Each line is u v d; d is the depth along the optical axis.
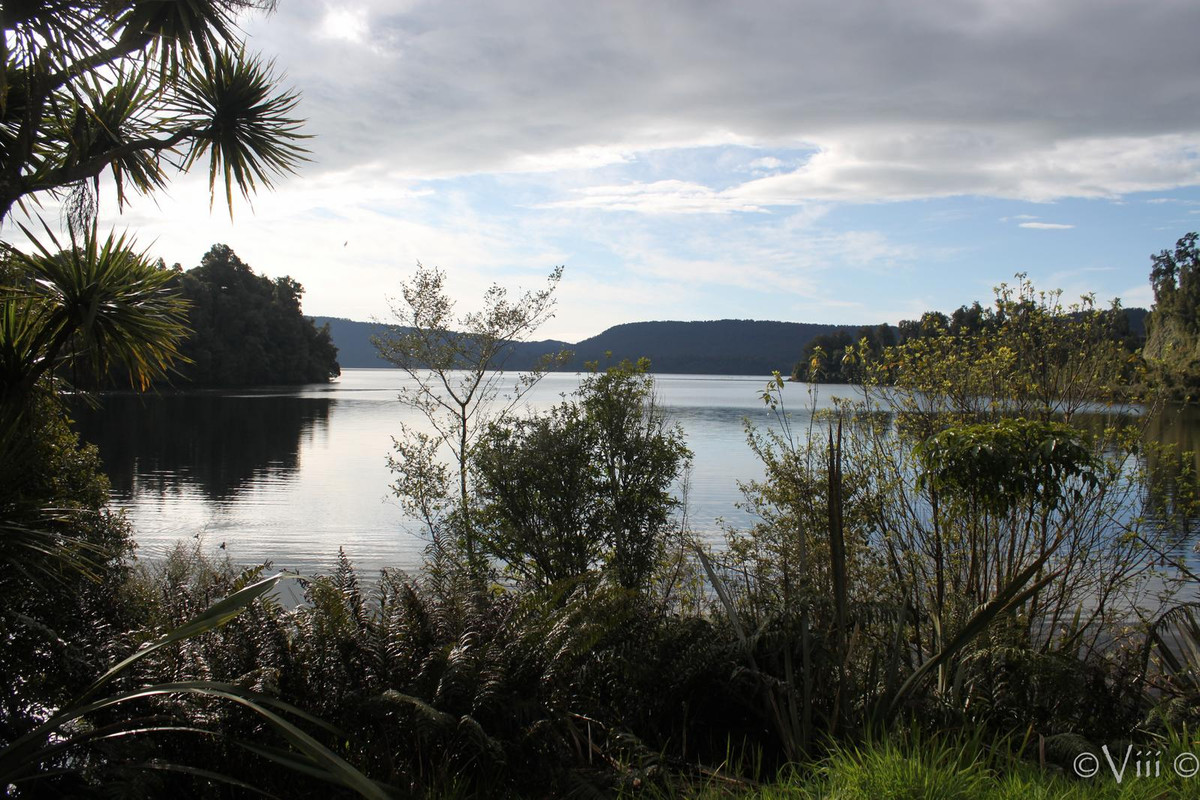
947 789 3.14
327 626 4.17
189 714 3.57
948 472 6.26
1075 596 7.66
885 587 6.35
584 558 7.14
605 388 7.56
